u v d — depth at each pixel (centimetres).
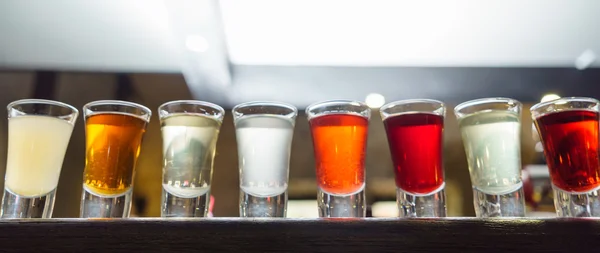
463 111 37
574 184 33
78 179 63
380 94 67
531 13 57
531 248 28
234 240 28
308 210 65
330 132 35
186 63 64
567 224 29
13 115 35
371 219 29
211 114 37
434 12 57
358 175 35
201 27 56
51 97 68
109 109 35
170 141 36
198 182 35
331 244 28
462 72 68
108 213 34
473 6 56
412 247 28
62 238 28
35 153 35
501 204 34
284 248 28
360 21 58
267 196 35
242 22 58
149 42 63
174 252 28
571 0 55
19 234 28
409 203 34
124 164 35
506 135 35
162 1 54
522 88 67
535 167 64
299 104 67
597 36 62
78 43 65
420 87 67
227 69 65
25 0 56
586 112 34
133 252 28
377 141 66
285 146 36
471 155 36
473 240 28
